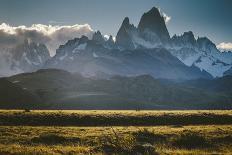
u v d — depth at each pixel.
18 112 139.12
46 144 70.31
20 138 75.06
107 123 134.12
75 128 100.56
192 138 76.88
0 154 53.72
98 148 60.84
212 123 139.12
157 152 58.88
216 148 72.06
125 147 60.75
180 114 146.38
